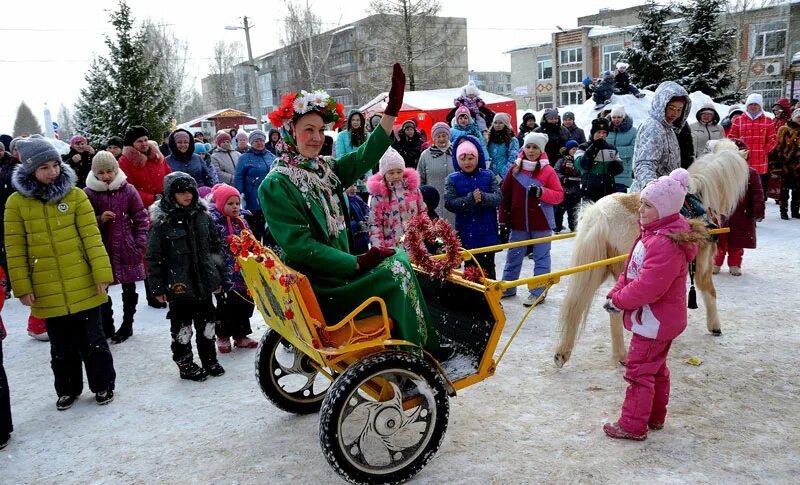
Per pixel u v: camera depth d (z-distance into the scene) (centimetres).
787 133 993
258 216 787
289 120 318
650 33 2212
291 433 385
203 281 470
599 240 432
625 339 519
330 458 303
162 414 423
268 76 5994
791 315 550
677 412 385
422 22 3378
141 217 586
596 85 1703
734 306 583
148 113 1614
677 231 333
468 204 609
